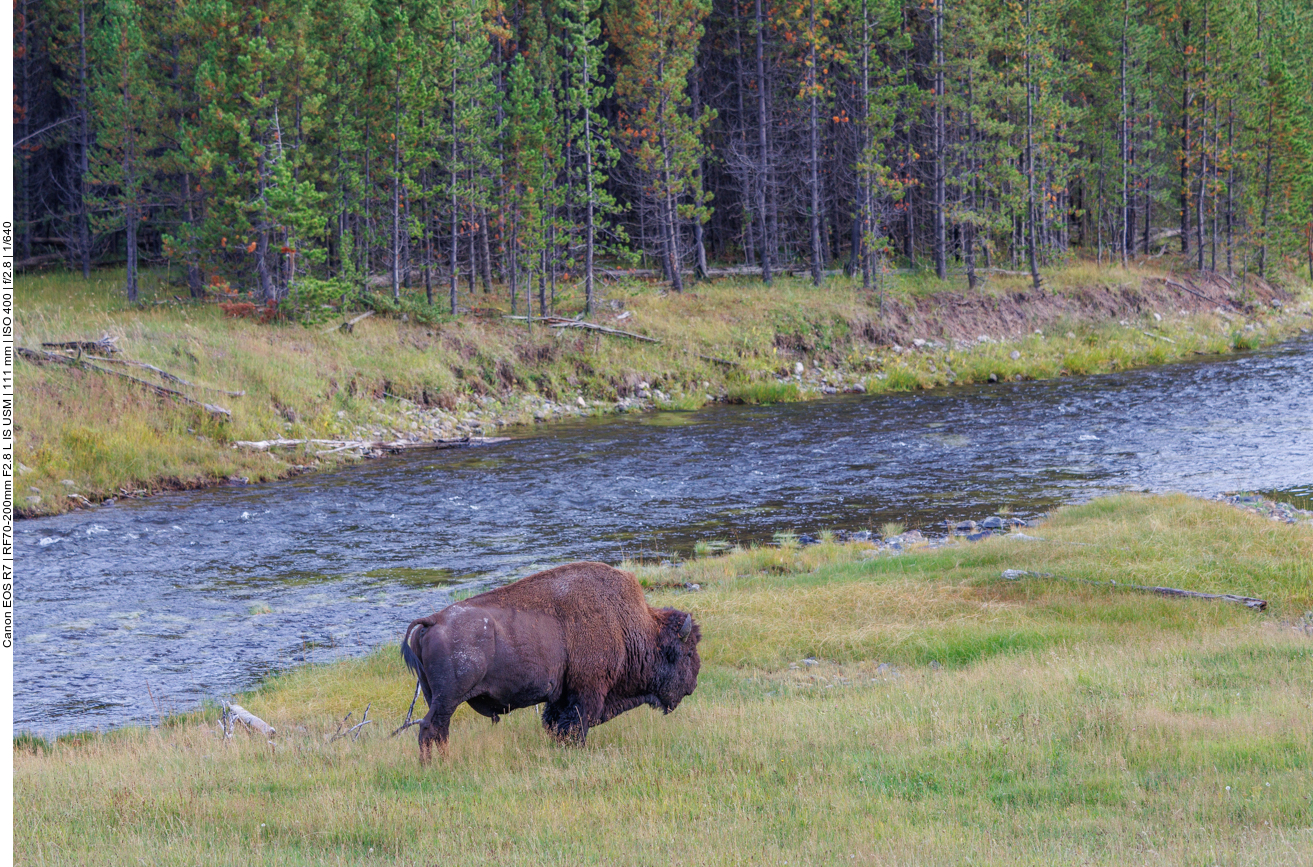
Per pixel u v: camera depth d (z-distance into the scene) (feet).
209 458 136.26
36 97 262.26
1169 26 302.45
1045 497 114.83
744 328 223.10
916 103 256.73
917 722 48.62
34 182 268.41
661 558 96.02
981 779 40.45
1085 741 44.14
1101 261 300.61
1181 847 31.45
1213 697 50.80
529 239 209.97
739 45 272.51
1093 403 176.24
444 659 43.78
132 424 135.33
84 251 239.91
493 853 33.50
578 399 192.75
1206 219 319.27
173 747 50.34
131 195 203.72
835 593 78.33
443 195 212.84
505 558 97.04
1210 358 226.38
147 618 80.28
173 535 106.73
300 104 187.01
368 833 35.81
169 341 158.71
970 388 204.95
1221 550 84.38
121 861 33.04
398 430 164.14
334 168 204.23
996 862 30.76
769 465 138.72
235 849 33.68
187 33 195.62
